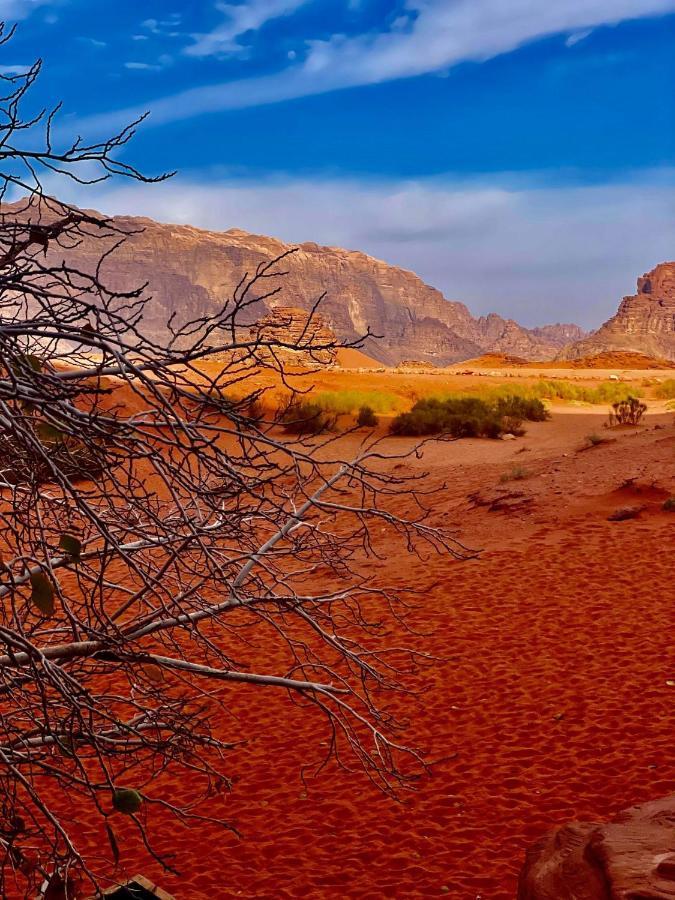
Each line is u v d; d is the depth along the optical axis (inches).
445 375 3902.6
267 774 341.4
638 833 142.5
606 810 288.2
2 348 89.6
